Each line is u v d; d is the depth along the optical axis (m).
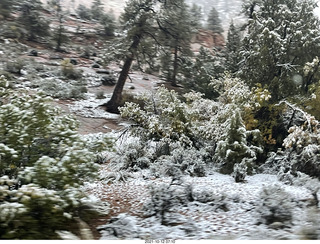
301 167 11.73
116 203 7.63
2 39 39.53
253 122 15.08
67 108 24.20
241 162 11.52
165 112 13.96
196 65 31.98
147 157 13.23
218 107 15.48
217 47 54.84
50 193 4.32
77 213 5.50
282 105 16.61
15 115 5.52
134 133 15.05
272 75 19.89
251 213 6.22
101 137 6.50
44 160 4.75
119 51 25.94
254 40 21.39
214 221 5.88
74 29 55.25
